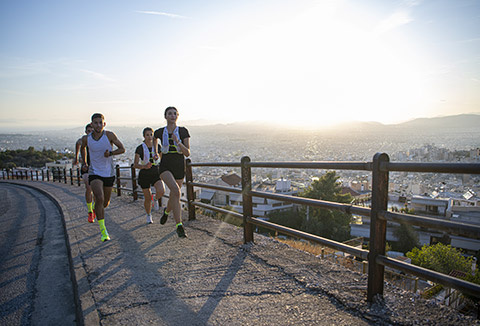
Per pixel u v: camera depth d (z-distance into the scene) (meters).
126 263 3.39
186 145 4.14
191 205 5.33
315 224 26.31
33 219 7.48
